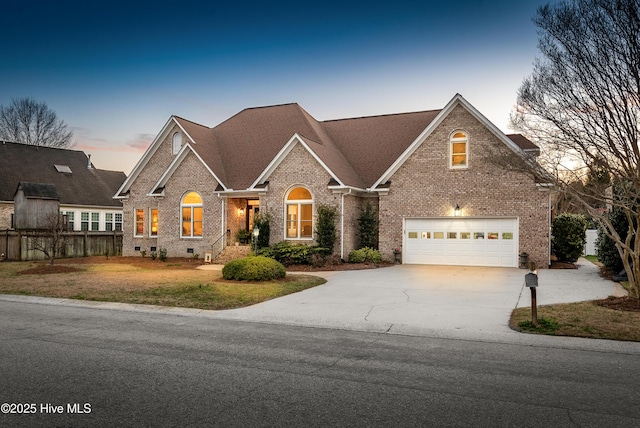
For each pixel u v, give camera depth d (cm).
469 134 2167
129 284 1563
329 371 668
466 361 725
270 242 2417
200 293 1381
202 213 2631
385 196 2316
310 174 2347
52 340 848
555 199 2845
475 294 1388
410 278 1759
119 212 4125
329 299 1327
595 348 805
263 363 708
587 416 507
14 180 3503
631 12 1047
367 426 478
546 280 1652
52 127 5453
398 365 700
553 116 1259
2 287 1526
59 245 2750
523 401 550
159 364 696
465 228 2178
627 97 1112
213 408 523
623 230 1634
